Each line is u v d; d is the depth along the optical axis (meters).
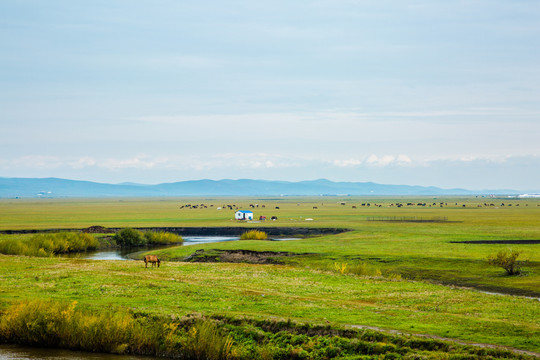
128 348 39.28
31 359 37.34
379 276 69.56
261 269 76.06
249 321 40.69
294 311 44.84
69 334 40.34
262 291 55.88
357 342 35.56
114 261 86.75
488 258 77.19
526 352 33.09
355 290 57.50
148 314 42.69
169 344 38.59
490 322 40.78
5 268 71.62
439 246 107.25
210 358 37.03
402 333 37.03
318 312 44.53
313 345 36.34
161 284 58.81
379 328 38.78
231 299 50.72
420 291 57.03
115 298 50.41
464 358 32.12
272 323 39.94
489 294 55.88
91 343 39.66
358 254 95.38
